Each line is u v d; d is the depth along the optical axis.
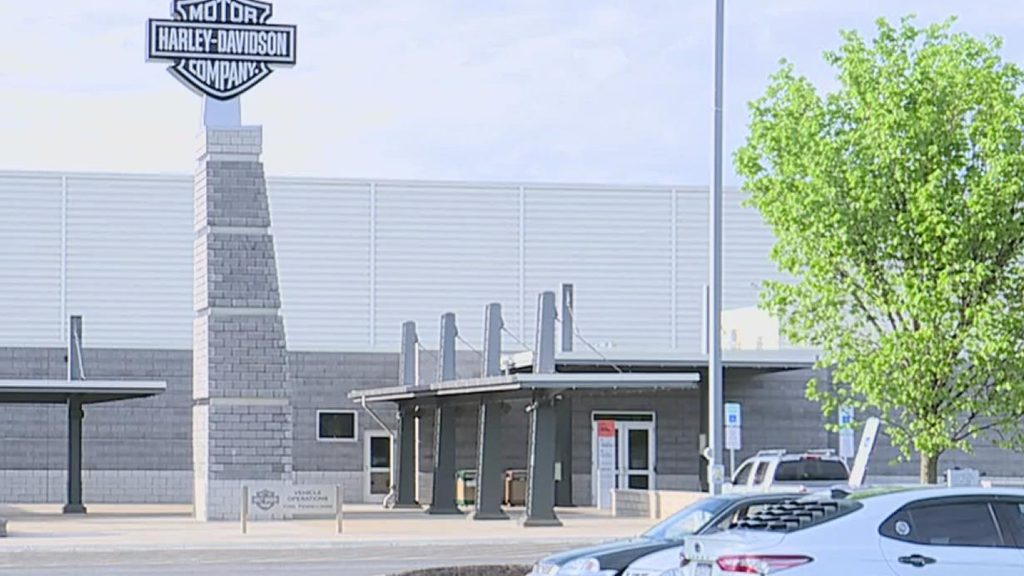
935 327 30.83
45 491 54.19
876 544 15.08
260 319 42.91
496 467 43.47
